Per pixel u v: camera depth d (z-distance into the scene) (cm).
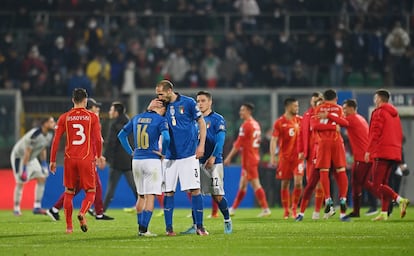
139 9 11575
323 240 4306
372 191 6406
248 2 11500
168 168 4606
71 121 4844
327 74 11000
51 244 4184
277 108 9369
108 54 10825
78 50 10831
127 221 6128
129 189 8556
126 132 4638
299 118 6425
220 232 4875
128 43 11000
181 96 4553
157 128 4500
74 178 4881
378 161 5897
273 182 8631
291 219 6281
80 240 4388
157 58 10981
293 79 10831
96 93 10500
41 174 7162
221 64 10825
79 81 10456
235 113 9338
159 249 3884
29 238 4556
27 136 7006
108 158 6812
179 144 4547
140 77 10706
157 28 11412
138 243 4184
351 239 4359
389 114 5872
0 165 9288
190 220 6197
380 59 11231
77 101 4884
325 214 6122
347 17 11575
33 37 11106
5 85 10606
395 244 4091
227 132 9294
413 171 8681
